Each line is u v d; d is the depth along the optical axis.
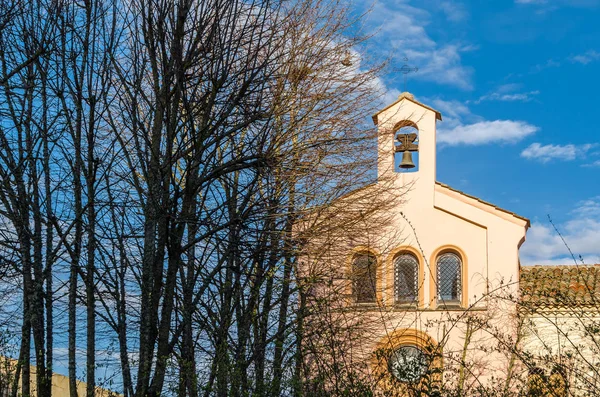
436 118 29.31
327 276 23.58
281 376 17.27
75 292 18.22
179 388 17.09
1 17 17.75
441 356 16.45
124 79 17.77
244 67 18.14
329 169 24.47
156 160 17.42
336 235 25.12
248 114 18.67
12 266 18.34
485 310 26.19
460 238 27.91
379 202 26.05
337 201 25.16
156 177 17.41
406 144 28.97
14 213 18.23
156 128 17.58
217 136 18.09
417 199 28.39
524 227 27.66
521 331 24.02
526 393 17.47
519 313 23.92
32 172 18.56
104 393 18.50
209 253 20.31
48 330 18.72
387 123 28.62
